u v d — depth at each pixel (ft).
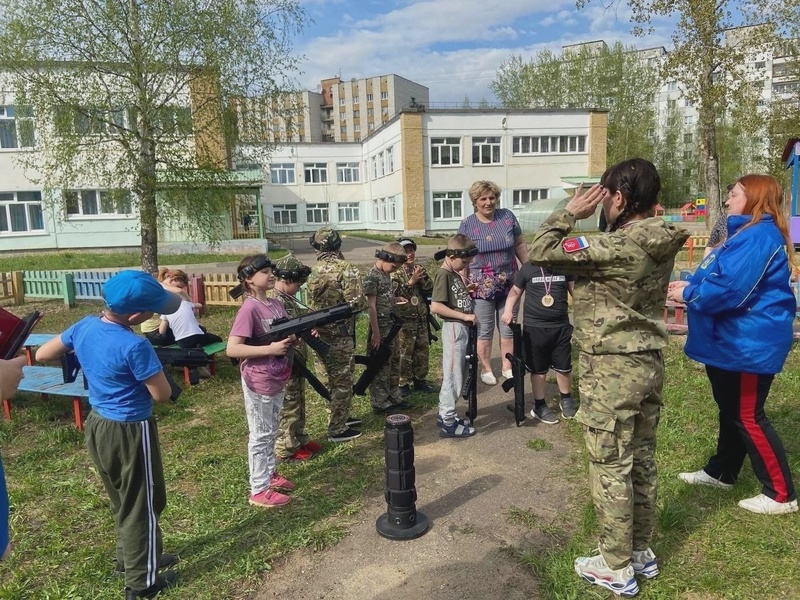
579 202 8.42
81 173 42.57
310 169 143.43
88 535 11.35
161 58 40.06
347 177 146.10
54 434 16.47
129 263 65.82
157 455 9.41
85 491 13.10
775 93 72.74
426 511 11.69
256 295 12.16
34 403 19.56
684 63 52.26
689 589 8.93
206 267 63.10
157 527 9.39
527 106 158.92
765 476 10.71
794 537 10.03
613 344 8.09
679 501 11.35
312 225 145.18
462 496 12.25
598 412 8.28
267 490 12.17
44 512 12.28
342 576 9.71
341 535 10.92
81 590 9.64
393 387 18.02
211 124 43.68
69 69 40.09
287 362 12.21
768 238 9.92
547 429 15.83
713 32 50.47
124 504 9.13
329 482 13.15
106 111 40.91
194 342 21.08
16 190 73.77
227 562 10.18
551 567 9.55
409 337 18.89
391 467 10.70
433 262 53.93
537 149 112.37
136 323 9.23
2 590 9.53
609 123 148.56
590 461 8.69
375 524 11.30
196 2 40.52
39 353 9.53
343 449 15.03
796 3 48.80
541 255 8.25
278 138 47.16
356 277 14.84
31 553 10.80
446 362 15.16
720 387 10.73
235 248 79.56
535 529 10.87
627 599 8.74
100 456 8.98
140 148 41.86
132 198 43.96
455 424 15.48
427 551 10.32
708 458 13.24
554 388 19.34
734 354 10.28
